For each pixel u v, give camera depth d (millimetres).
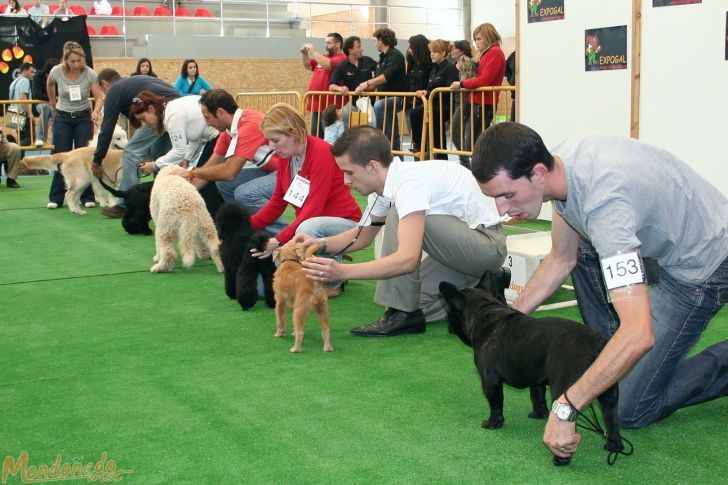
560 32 6805
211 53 17594
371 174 3709
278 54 18188
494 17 19547
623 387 2969
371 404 3342
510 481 2615
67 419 3234
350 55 10875
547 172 2398
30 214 9109
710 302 2781
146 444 2973
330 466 2754
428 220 4164
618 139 2562
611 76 6426
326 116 10492
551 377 2582
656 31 5953
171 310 4992
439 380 3629
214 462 2807
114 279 5887
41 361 4004
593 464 2734
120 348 4203
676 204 2604
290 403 3369
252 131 5785
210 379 3695
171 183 6000
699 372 2979
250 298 4871
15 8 15711
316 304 4035
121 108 7793
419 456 2822
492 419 3051
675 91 5895
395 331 4352
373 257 6480
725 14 5484
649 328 2320
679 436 2967
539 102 7125
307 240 4199
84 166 9016
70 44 9555
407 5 21656
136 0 18891
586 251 3100
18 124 13195
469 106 9672
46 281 5844
